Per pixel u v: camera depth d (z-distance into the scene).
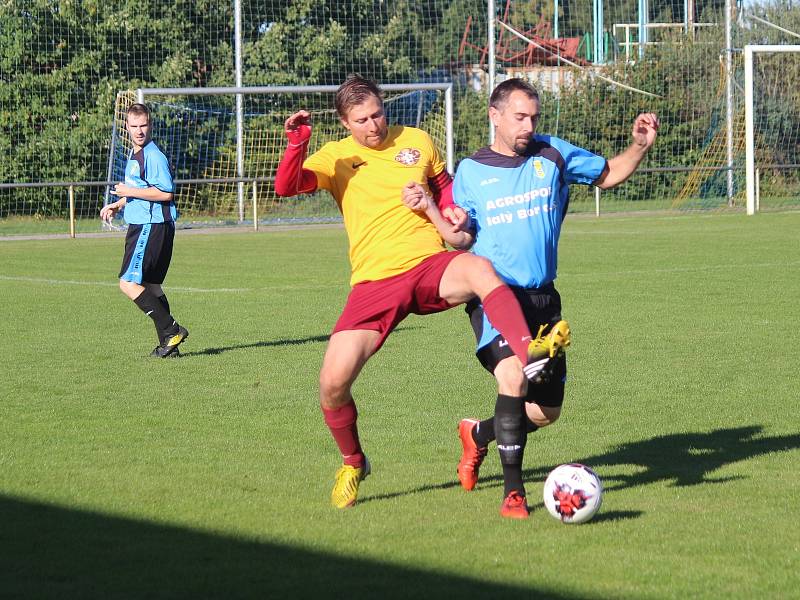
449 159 52.66
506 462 9.66
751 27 66.75
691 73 64.75
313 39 64.88
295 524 9.38
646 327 21.36
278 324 22.84
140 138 19.16
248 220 57.91
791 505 9.90
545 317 10.36
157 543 8.84
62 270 35.06
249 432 13.15
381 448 12.41
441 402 14.95
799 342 19.44
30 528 9.26
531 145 10.46
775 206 63.50
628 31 67.69
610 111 64.56
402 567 8.22
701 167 59.88
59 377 16.97
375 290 9.85
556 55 69.19
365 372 17.22
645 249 38.62
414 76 68.62
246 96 62.12
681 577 7.97
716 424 13.43
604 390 15.58
